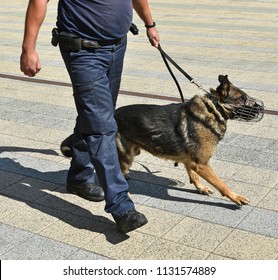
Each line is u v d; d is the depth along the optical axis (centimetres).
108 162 473
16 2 2203
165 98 895
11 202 562
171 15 1772
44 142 732
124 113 545
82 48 468
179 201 555
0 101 920
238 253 455
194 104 531
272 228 494
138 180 607
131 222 463
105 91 478
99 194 556
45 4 467
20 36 1493
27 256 462
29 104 899
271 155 663
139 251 464
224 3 2036
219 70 1065
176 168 639
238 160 651
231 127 761
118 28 478
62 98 930
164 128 529
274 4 1972
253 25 1550
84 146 537
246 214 522
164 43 1336
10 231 505
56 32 484
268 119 787
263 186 580
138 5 569
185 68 1090
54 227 510
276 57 1162
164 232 493
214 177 530
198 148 525
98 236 491
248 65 1098
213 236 483
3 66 1167
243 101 527
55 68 1143
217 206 541
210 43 1323
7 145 724
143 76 1041
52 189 591
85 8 462
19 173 634
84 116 477
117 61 507
